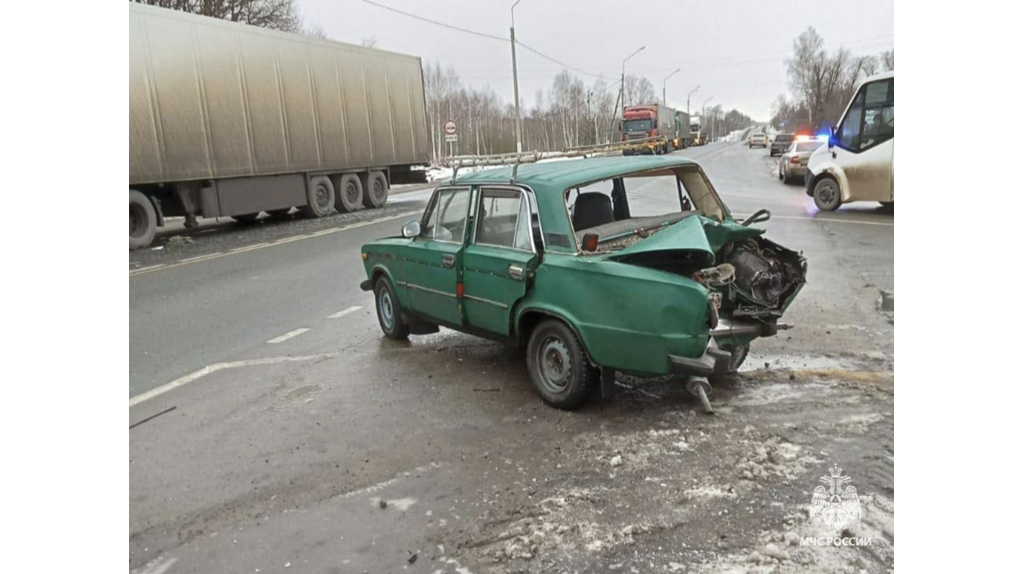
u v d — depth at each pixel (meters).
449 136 28.75
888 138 13.40
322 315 7.32
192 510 3.34
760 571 2.64
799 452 3.60
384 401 4.71
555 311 4.25
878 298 6.87
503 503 3.26
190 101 13.22
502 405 4.53
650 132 40.16
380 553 2.91
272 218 17.47
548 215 4.38
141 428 4.40
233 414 4.59
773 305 4.66
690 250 3.86
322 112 16.69
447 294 5.23
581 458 3.67
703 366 3.71
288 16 33.12
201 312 7.62
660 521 3.02
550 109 67.88
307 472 3.70
